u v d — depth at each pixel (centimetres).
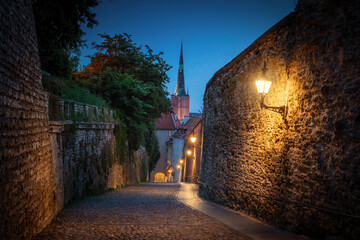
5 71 496
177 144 5100
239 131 1048
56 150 1017
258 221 834
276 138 772
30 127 656
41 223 710
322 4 587
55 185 948
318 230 585
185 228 723
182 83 16438
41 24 1295
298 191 661
